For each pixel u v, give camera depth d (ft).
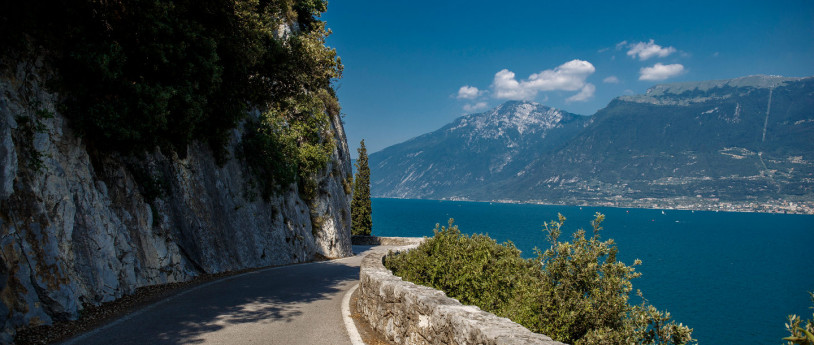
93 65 35.22
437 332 21.45
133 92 38.86
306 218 98.94
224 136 64.54
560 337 30.19
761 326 184.85
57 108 34.40
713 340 162.50
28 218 28.48
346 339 27.76
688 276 312.29
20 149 29.86
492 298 38.78
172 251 48.49
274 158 82.33
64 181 32.65
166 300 36.86
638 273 31.48
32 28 32.50
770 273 344.49
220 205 63.46
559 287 32.32
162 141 50.75
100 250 35.76
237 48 52.85
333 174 132.46
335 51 68.90
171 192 51.96
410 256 45.98
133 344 24.12
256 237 72.59
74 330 26.78
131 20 38.55
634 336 30.17
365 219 199.72
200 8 47.19
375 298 31.17
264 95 68.13
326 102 131.64
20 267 26.71
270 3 63.36
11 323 24.80
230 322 30.17
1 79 30.09
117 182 42.78
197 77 46.29
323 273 62.64
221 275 55.01
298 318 32.63
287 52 63.10
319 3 122.62
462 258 42.57
